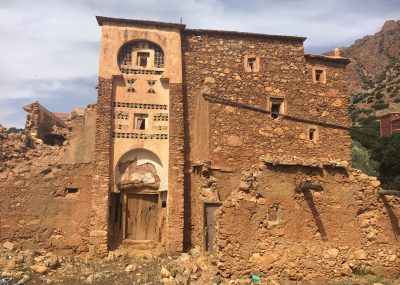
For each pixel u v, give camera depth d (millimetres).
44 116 22547
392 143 36469
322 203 13219
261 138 18984
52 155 17766
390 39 155000
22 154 17750
